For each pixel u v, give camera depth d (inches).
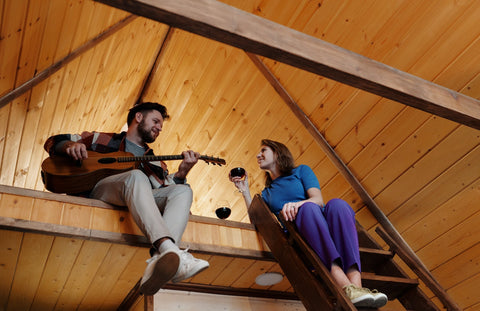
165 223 75.6
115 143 96.3
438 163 96.6
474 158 92.2
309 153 115.3
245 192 101.1
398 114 99.1
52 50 97.1
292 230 79.7
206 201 143.6
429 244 102.0
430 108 73.3
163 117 105.9
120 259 85.7
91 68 117.7
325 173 113.8
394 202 104.3
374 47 98.7
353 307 64.2
